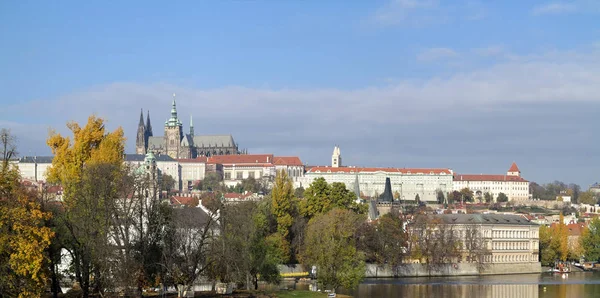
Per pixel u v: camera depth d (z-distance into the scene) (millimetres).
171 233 179000
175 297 182000
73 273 193500
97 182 173375
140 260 171000
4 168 156500
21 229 147000
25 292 144875
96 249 166375
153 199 179125
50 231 151875
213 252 184625
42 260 148375
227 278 195250
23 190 160625
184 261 181250
